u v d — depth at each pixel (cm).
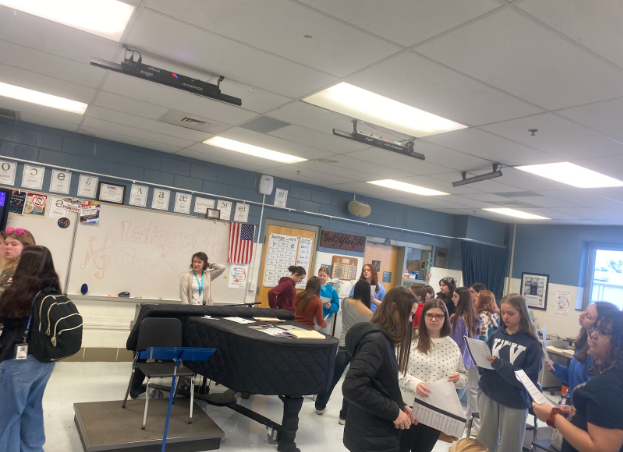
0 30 281
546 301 841
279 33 242
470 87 279
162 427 353
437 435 272
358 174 597
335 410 479
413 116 344
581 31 203
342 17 219
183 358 297
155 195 597
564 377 321
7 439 253
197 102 374
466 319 442
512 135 359
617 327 191
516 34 214
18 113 487
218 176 644
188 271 572
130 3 230
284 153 528
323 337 384
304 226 727
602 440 176
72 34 276
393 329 237
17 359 252
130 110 422
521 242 896
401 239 831
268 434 384
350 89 308
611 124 308
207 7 225
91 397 430
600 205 602
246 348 352
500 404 314
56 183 539
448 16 206
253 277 676
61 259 542
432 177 555
